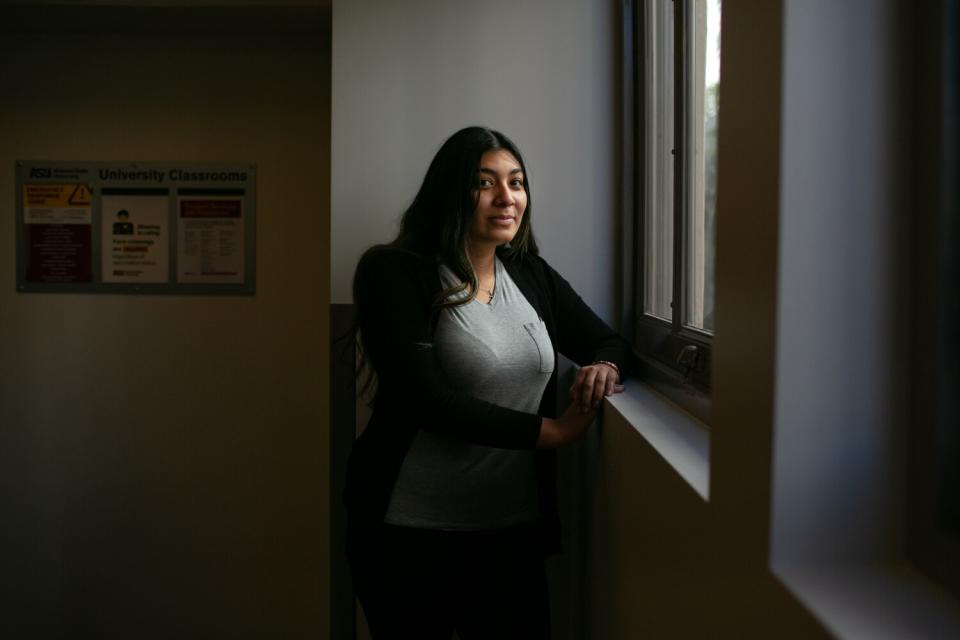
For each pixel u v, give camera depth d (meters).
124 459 2.68
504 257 1.76
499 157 1.61
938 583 0.68
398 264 1.55
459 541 1.60
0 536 2.70
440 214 1.61
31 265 2.64
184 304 2.66
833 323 0.72
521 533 1.67
